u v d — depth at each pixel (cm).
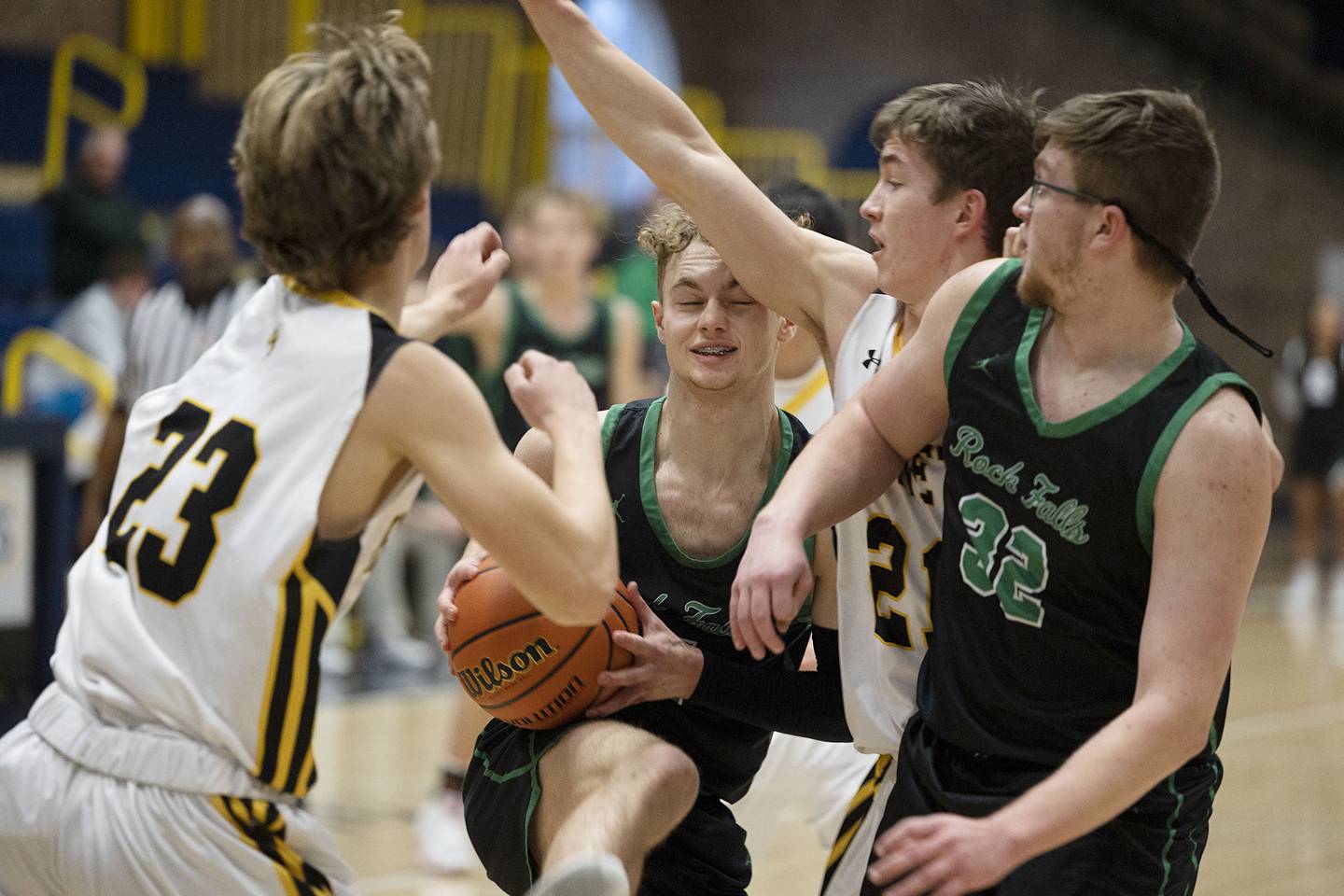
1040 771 439
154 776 405
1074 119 414
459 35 2556
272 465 411
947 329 456
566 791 473
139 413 449
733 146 2964
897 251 502
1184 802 445
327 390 411
